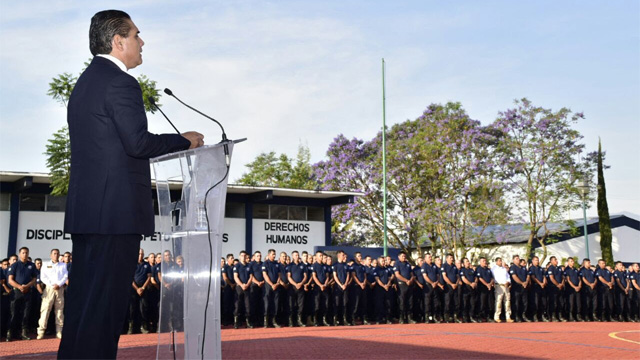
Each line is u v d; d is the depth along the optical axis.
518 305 18.16
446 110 32.19
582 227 33.44
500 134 30.03
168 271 3.48
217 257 3.38
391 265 17.78
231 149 3.42
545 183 29.86
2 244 18.88
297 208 24.36
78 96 2.91
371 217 32.81
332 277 16.44
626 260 34.78
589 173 30.19
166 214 3.50
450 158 30.16
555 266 19.19
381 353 8.36
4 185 19.02
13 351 9.70
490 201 29.59
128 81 2.86
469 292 17.64
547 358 7.87
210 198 3.39
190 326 3.34
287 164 46.25
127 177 2.85
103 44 3.00
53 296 12.77
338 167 31.55
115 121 2.77
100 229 2.78
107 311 2.76
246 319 15.27
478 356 8.03
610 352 8.80
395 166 31.02
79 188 2.84
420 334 12.42
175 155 3.38
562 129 29.33
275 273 15.57
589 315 19.36
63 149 17.80
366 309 17.05
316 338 11.31
